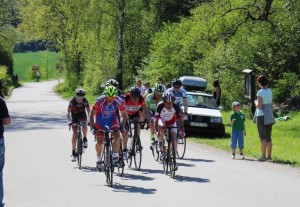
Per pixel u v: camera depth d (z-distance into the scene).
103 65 52.88
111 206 9.38
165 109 13.28
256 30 34.84
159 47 42.50
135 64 54.16
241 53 35.03
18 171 13.46
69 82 71.31
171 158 12.55
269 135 15.97
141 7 54.09
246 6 33.97
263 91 16.00
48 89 86.88
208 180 12.15
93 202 9.73
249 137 21.97
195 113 22.36
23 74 142.88
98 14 50.62
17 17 62.53
